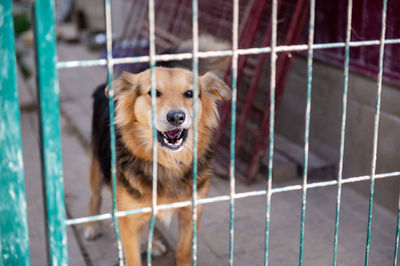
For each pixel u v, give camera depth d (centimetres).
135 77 99
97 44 359
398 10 132
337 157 164
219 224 139
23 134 215
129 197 101
